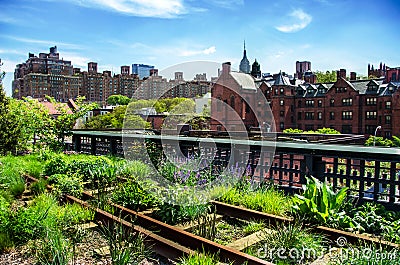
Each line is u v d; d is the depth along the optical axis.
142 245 3.79
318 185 5.25
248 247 4.22
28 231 4.31
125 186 6.42
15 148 13.12
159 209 5.51
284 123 58.44
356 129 52.25
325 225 4.76
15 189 6.77
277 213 5.34
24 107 13.97
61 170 8.12
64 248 3.77
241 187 6.68
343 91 53.75
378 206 5.39
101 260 3.82
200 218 5.37
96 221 5.03
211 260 3.50
